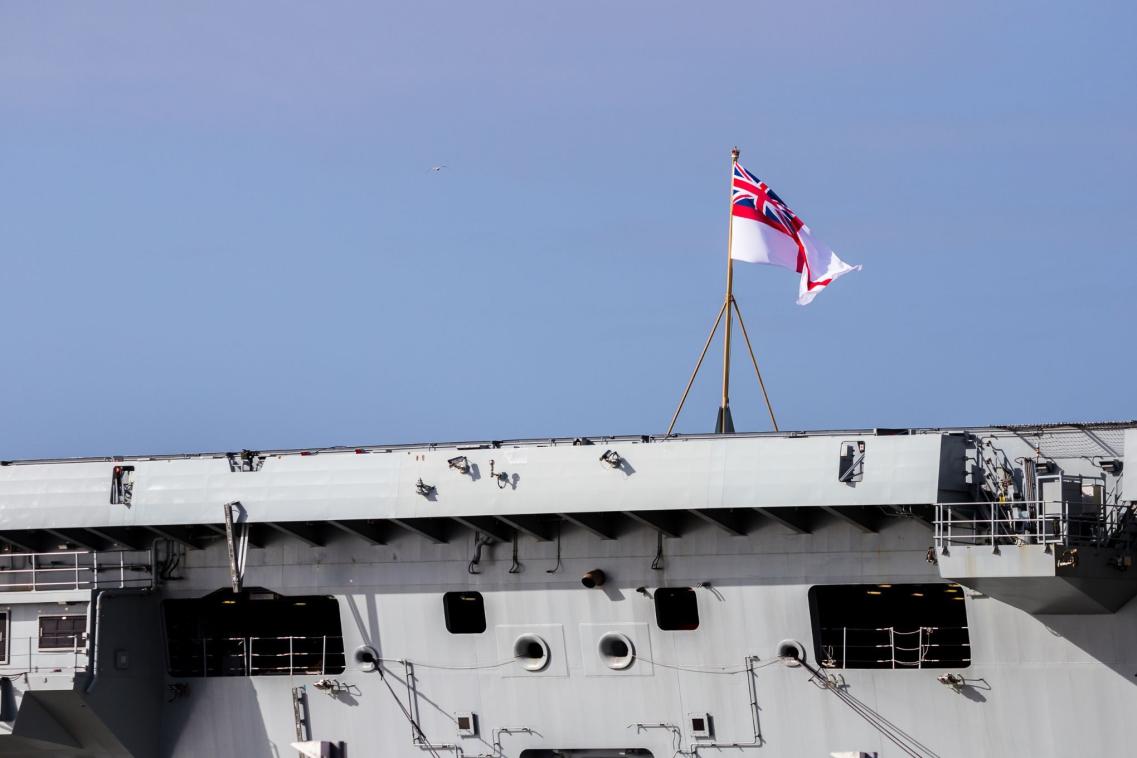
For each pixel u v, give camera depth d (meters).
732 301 119.19
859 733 101.06
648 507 99.19
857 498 94.25
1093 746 95.25
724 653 103.75
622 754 108.25
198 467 110.88
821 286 118.50
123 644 115.25
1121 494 94.50
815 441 96.31
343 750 113.56
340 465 107.44
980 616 97.38
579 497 101.00
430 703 110.94
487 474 103.31
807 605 101.44
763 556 102.31
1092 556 89.56
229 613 127.56
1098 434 96.94
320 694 114.00
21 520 114.44
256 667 120.44
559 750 108.25
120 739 114.81
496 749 109.62
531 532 105.75
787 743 102.81
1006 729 97.38
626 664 105.81
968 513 96.25
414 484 105.00
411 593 110.88
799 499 95.50
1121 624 94.06
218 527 114.38
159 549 118.31
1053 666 95.88
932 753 99.19
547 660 107.75
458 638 109.94
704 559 103.69
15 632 115.38
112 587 117.44
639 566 105.00
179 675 120.81
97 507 112.81
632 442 105.31
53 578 121.12
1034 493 92.62
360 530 110.44
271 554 114.75
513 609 108.38
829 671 101.38
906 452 93.81
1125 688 94.19
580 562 106.44
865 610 115.25
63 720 115.19
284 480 108.50
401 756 111.94
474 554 108.88
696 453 98.75
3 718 112.31
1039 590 91.06
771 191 119.38
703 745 104.75
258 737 115.88
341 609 112.81
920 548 98.50
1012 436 99.12
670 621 114.88
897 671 99.75
